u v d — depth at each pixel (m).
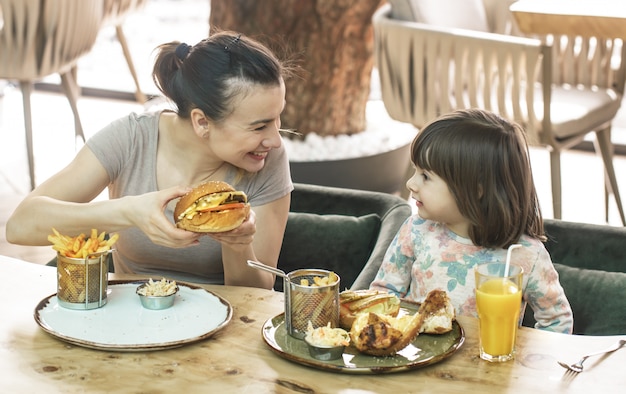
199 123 1.68
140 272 1.93
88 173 1.79
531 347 1.40
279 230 1.91
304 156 3.62
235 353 1.36
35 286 1.59
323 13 3.50
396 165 3.79
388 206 2.14
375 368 1.28
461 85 3.14
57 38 3.69
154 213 1.53
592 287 1.87
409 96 3.27
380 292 1.48
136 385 1.26
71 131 4.78
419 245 1.82
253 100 1.61
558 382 1.29
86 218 1.61
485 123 1.71
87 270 1.47
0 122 4.89
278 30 3.52
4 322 1.45
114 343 1.36
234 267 1.79
